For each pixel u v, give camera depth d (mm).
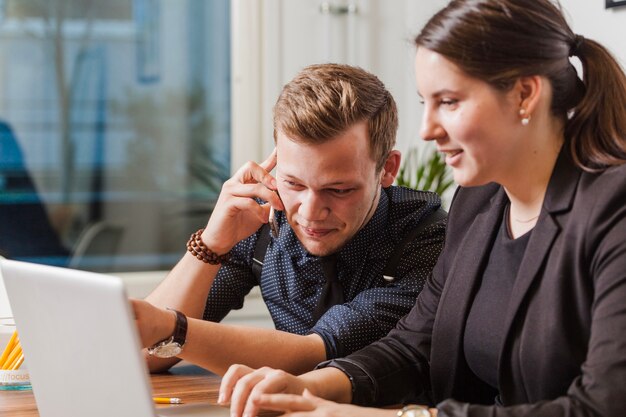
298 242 2064
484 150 1381
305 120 1757
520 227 1532
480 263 1584
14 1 3531
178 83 3740
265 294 2150
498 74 1340
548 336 1400
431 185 3521
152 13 3688
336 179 1783
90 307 1291
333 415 1359
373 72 3881
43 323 1419
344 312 1909
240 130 3777
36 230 3623
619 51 2805
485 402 1663
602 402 1253
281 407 1388
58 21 3590
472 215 1691
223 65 3779
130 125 3699
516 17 1352
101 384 1333
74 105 3635
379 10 3879
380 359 1699
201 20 3744
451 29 1353
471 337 1577
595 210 1355
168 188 3764
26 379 1921
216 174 3811
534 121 1398
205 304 2107
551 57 1379
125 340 1254
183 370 2078
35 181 3611
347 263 2020
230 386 1477
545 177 1452
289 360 1812
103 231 3697
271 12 3766
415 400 1795
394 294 1937
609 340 1272
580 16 2979
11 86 3557
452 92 1365
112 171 3693
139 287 3686
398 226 2025
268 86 3793
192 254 2080
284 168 1826
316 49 3830
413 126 3885
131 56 3682
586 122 1426
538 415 1281
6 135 3564
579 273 1371
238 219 2062
